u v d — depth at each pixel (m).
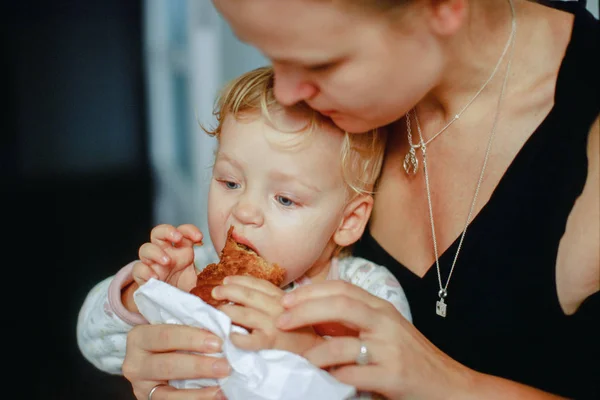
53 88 6.00
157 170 5.77
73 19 5.96
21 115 5.82
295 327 0.89
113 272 3.58
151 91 6.08
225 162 1.06
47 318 3.03
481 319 1.08
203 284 1.01
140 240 4.05
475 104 1.07
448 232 1.10
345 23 0.76
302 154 1.03
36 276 3.48
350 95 0.83
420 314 1.14
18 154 5.73
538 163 1.02
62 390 2.46
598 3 1.28
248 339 0.89
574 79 0.99
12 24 5.87
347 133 1.07
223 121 1.11
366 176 1.14
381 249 1.19
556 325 1.03
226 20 0.79
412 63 0.83
